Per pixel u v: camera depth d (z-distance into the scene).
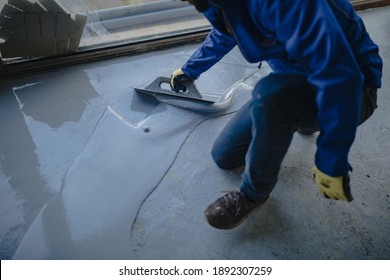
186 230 1.25
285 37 0.81
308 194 1.37
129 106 1.68
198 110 1.64
